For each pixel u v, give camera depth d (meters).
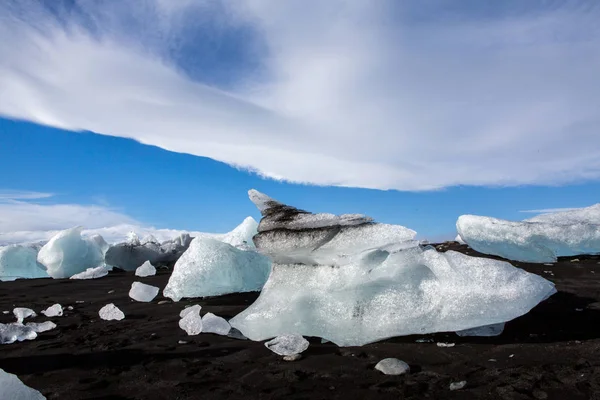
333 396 2.00
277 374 2.30
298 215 3.57
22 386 1.80
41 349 2.89
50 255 8.51
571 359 2.34
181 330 3.34
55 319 3.94
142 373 2.38
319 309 3.16
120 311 3.93
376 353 2.62
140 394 2.09
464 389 2.01
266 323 3.16
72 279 7.76
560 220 8.63
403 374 2.23
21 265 9.09
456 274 3.00
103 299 5.08
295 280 3.46
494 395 1.94
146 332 3.30
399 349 2.68
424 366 2.36
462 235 8.37
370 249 3.18
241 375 2.31
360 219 3.32
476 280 2.95
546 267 6.00
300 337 2.84
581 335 2.79
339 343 2.87
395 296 3.04
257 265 5.52
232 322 3.32
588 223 7.60
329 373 2.29
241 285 5.24
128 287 6.10
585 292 4.14
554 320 3.19
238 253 5.40
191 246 5.26
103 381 2.28
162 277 7.29
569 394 1.91
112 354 2.74
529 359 2.38
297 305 3.22
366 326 2.96
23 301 5.16
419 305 2.96
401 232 3.15
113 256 9.30
